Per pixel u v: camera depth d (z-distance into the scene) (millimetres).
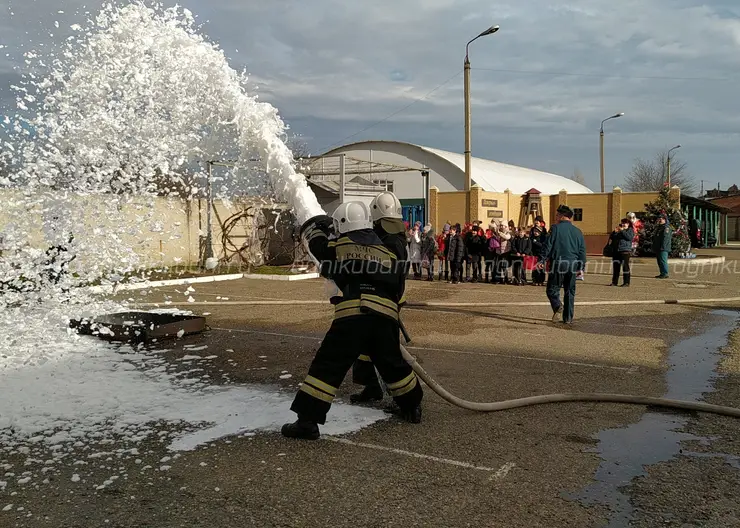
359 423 5055
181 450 4477
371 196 23766
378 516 3504
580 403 5703
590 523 3449
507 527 3395
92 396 5672
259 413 5250
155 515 3510
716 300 13070
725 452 4539
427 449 4520
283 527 3375
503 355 7656
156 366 6879
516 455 4426
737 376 6723
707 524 3457
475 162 41969
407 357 4973
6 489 3850
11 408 5312
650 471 4176
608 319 10586
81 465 4219
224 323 9961
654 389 6203
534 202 35406
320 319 10406
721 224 55375
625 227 16344
